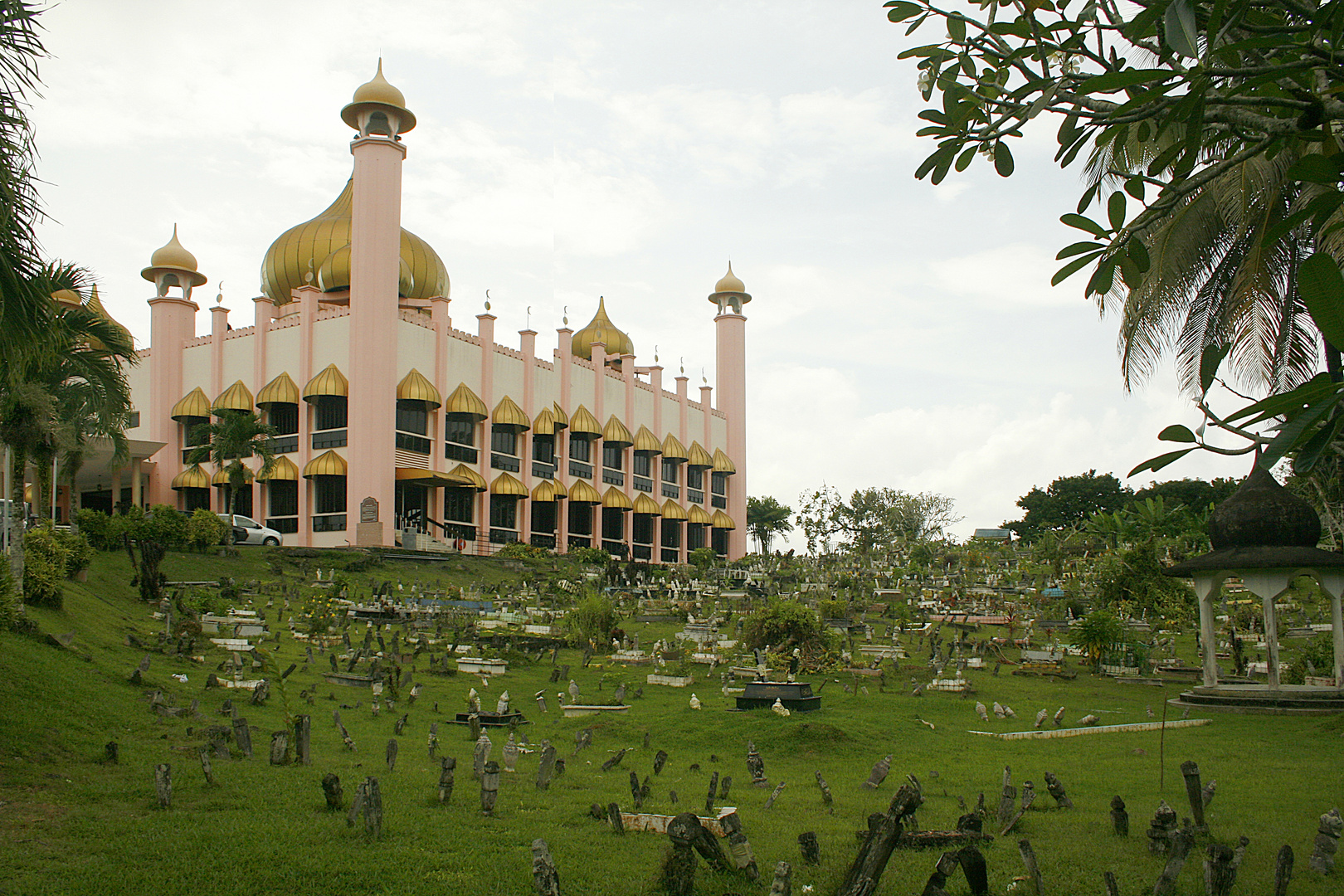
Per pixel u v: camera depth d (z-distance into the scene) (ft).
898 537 295.28
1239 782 46.34
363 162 195.00
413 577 162.91
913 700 73.20
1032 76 21.07
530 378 233.35
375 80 197.88
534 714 68.49
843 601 141.38
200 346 219.41
